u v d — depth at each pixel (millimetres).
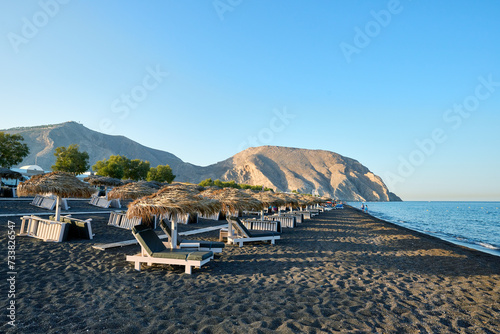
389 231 20219
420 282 7000
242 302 5051
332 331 4086
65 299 4801
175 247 7949
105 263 7273
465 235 26359
